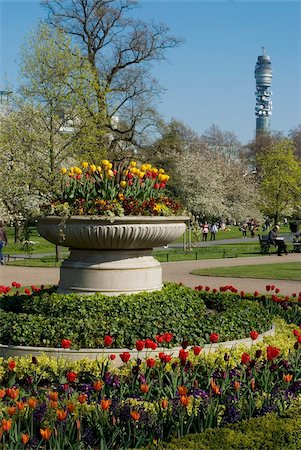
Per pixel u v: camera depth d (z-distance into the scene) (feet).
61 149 103.19
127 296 32.71
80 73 105.29
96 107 109.50
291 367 26.81
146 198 35.06
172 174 181.47
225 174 239.30
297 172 210.59
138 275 33.78
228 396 21.98
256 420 19.71
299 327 35.42
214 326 31.12
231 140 351.25
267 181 209.46
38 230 35.19
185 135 293.02
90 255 33.83
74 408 19.13
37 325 30.04
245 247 136.15
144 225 32.32
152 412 20.97
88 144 106.52
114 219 31.71
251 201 230.68
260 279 72.54
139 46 131.54
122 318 30.83
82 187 34.55
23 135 103.09
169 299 33.42
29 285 65.67
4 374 26.89
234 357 27.99
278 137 354.74
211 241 171.01
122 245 32.94
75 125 107.65
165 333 29.01
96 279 33.42
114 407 20.43
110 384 23.77
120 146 143.13
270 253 120.88
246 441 18.28
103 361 26.45
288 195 212.43
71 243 33.47
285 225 275.18
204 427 19.84
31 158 101.91
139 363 24.93
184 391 19.70
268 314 36.22
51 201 34.88
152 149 150.51
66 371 26.96
